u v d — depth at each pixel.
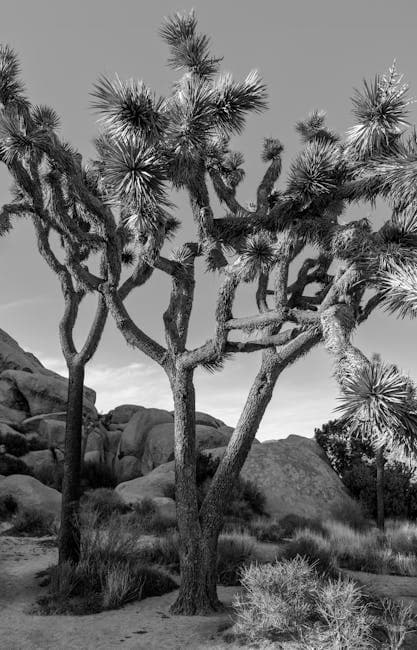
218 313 8.59
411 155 7.21
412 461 5.11
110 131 7.58
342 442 29.58
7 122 8.72
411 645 5.91
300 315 7.90
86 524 11.52
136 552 10.78
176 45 9.04
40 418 27.84
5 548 12.48
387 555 12.07
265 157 10.09
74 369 10.96
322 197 7.89
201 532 8.47
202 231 8.69
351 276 7.18
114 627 7.40
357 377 5.40
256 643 6.09
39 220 11.09
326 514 20.86
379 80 7.78
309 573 7.20
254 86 7.88
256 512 20.06
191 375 9.33
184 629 7.18
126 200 7.63
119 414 34.31
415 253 7.09
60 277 11.44
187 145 7.53
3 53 9.36
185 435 8.99
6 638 6.99
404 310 7.25
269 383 8.93
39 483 17.94
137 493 20.55
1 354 33.25
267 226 8.38
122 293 10.32
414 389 5.48
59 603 8.38
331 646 5.79
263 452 24.03
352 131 7.93
